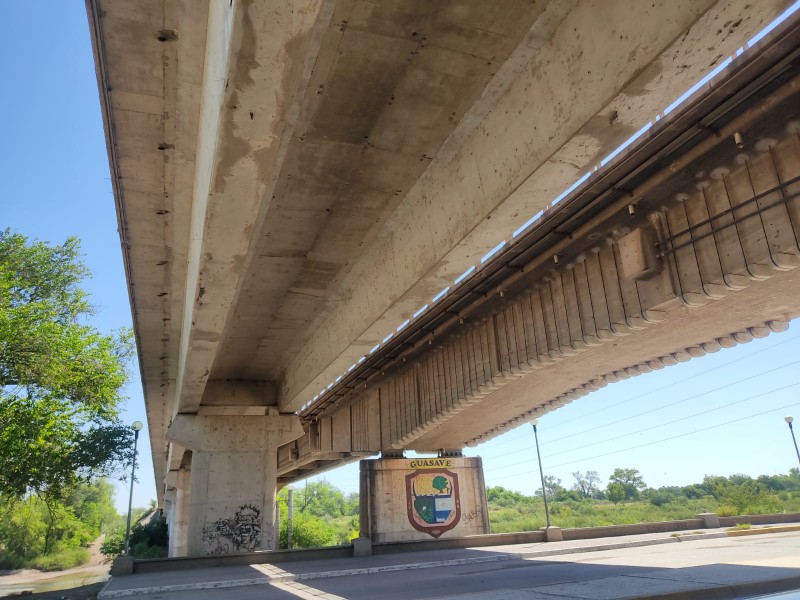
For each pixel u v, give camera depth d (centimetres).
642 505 9506
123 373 2867
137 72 845
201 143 930
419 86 841
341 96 857
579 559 1733
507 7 708
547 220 1327
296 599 1134
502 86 847
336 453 3544
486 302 1803
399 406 2686
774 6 522
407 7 701
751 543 1966
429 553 2341
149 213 1206
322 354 1789
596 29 668
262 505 2256
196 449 2248
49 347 2495
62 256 3338
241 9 510
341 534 8175
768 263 1038
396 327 1413
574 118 695
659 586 930
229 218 877
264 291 1571
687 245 1196
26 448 2348
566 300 1570
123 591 1416
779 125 981
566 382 2578
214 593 1332
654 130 1022
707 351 2005
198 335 1367
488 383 1917
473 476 3347
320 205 1162
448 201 1023
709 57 585
